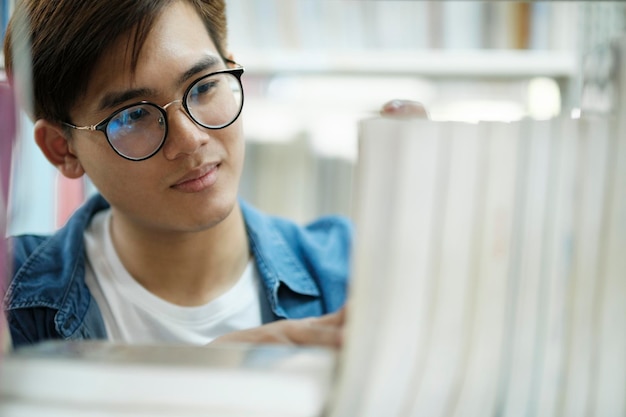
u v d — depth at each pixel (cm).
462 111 129
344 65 122
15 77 47
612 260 40
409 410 39
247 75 128
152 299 82
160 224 73
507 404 40
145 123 66
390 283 38
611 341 40
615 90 39
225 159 72
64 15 66
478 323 39
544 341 40
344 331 40
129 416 38
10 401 39
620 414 41
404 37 124
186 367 39
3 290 43
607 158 39
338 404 38
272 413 38
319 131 136
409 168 38
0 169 42
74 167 79
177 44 66
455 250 38
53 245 87
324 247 96
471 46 123
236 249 86
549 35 120
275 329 52
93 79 67
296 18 124
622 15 60
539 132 39
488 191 39
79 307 81
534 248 39
